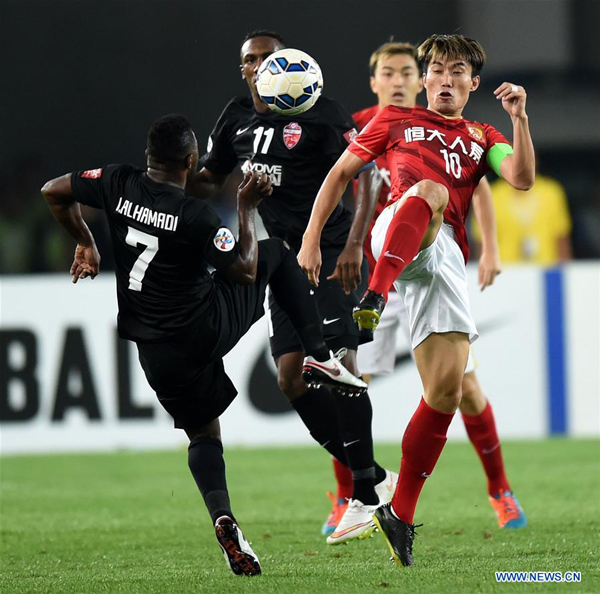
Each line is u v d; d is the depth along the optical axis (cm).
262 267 1455
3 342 3084
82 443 3097
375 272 1342
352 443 1619
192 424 1457
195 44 4931
